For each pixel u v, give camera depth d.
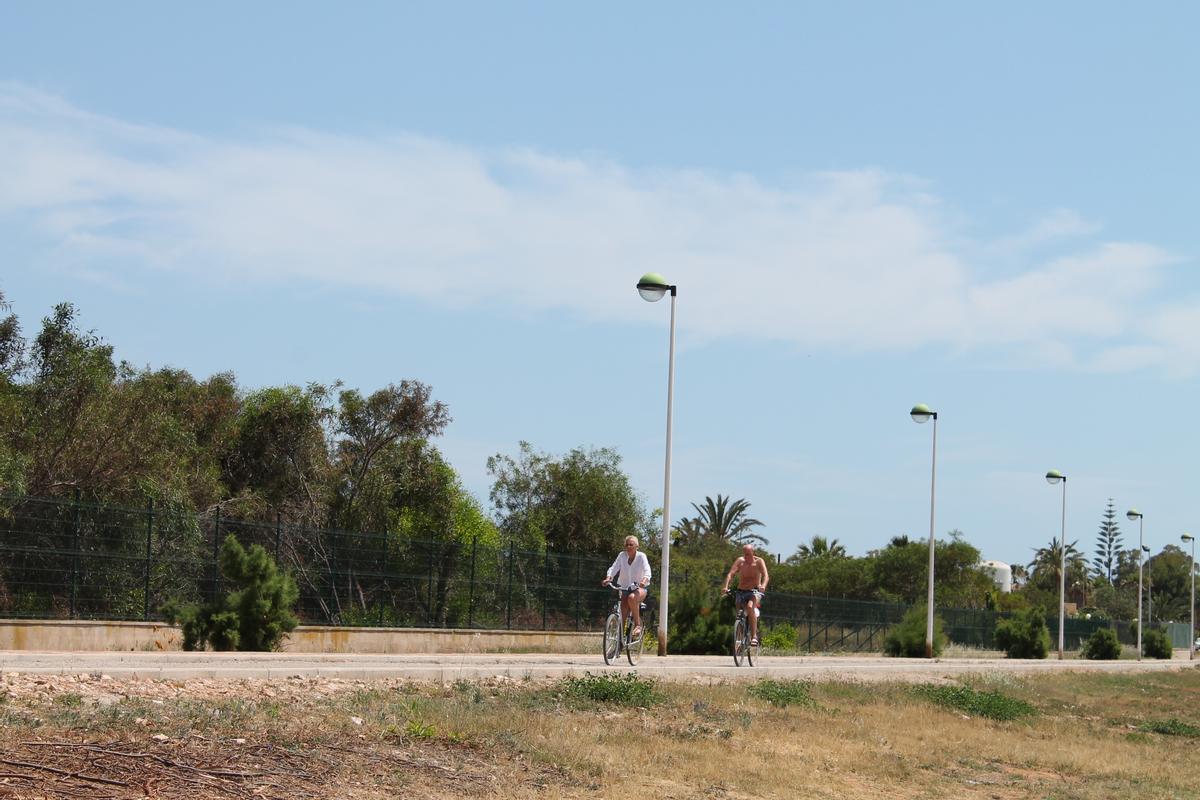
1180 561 151.12
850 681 23.00
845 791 12.16
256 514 40.00
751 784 11.68
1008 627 50.53
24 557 24.30
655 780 11.20
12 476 27.89
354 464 45.62
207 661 16.95
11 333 32.66
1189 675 43.44
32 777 7.88
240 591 22.62
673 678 19.14
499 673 16.52
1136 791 14.05
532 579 36.09
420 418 46.03
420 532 45.50
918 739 16.47
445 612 33.38
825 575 88.38
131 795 7.79
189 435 35.34
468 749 10.98
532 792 9.77
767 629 41.97
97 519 25.69
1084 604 140.88
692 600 31.20
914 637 41.75
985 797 12.86
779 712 16.77
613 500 52.66
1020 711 21.27
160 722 10.12
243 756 9.27
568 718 13.40
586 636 36.03
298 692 13.12
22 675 12.41
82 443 31.70
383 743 10.59
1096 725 21.91
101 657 17.03
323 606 30.20
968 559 87.19
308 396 44.69
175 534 27.31
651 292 26.69
